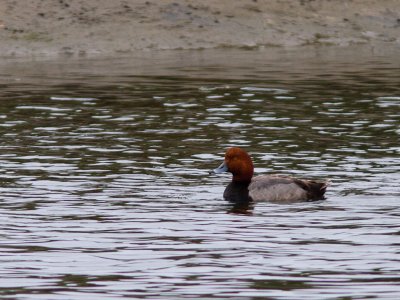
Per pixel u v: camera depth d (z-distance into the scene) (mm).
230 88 25125
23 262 11742
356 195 15031
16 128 20266
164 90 24812
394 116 21562
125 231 13062
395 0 36219
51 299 10484
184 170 16719
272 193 14891
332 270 11383
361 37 34406
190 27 33156
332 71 28141
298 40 33656
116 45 31562
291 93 24469
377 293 10570
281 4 35375
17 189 15297
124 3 33625
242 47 32656
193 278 11133
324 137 19328
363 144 18672
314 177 16109
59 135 19562
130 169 16719
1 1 32688
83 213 13961
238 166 15000
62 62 29312
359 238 12711
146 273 11320
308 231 13070
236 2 34906
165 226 13328
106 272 11359
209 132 19875
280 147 18453
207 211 14172
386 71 28234
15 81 26000
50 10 32594
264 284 10906
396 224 13383
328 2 36031
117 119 21266
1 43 30859
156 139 19188
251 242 12555
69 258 11906
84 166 16906
